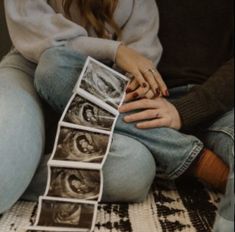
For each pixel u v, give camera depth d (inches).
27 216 33.2
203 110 39.2
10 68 41.4
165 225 32.5
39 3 40.6
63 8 42.6
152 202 37.4
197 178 41.3
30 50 39.4
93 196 33.3
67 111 36.2
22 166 32.9
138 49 43.4
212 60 46.5
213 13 46.8
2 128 32.5
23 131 33.7
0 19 53.5
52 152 35.8
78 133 35.8
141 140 37.6
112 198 36.7
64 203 32.6
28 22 39.6
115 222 32.8
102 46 39.5
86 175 34.3
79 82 36.2
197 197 38.8
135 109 37.5
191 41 47.1
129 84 38.2
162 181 42.4
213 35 47.0
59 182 33.9
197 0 46.9
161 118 37.6
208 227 32.2
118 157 35.6
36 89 38.8
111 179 35.6
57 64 36.2
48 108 40.9
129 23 44.9
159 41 46.6
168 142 37.4
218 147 38.4
